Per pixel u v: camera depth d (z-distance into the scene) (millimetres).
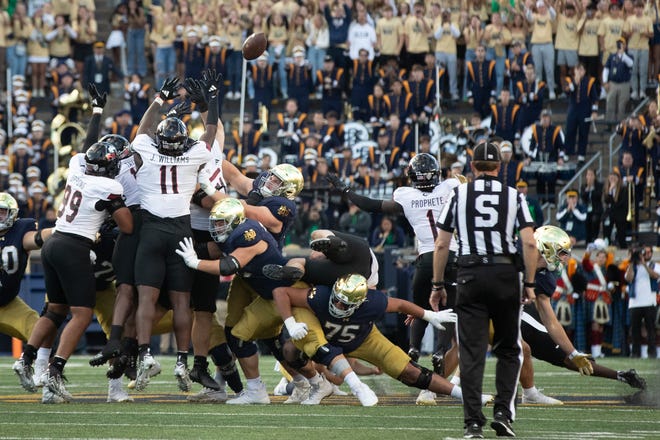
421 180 28250
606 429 21328
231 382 28172
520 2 66312
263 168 58781
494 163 20594
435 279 21219
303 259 26156
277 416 23641
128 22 70375
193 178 27141
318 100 70875
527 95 61344
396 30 67062
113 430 20672
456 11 67750
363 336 25688
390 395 30641
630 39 65438
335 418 23266
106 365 44812
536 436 20078
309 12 68062
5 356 53688
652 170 59000
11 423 21812
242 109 55750
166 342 53594
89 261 26844
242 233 26078
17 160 62500
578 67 63125
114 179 26938
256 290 26406
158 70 68875
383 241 53844
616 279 51625
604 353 52781
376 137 62250
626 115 64500
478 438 19406
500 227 20078
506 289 19969
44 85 70312
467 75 66062
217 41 67188
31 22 70062
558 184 61344
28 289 52469
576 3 66625
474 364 19844
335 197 57031
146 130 28297
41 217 59156
